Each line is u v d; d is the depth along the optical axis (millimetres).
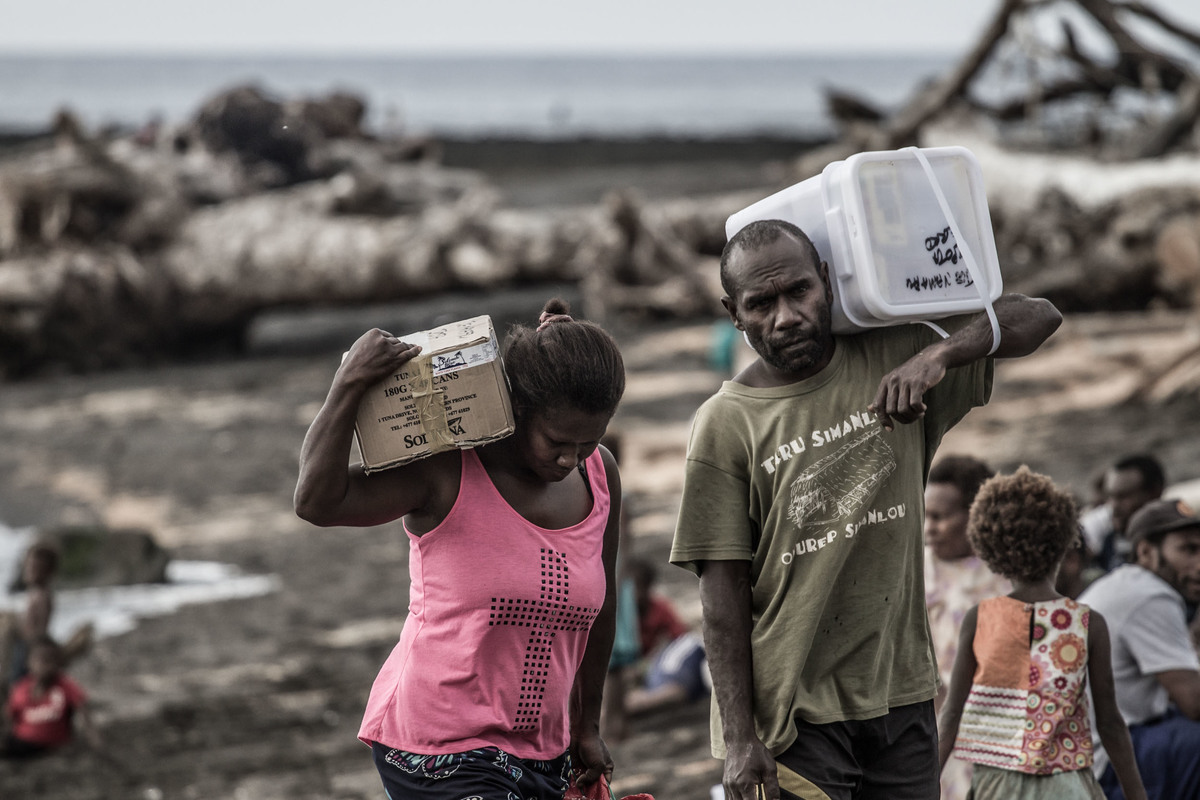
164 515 30031
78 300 47875
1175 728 8102
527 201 78375
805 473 6203
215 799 13711
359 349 5613
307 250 50031
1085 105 43406
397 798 5816
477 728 5758
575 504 6094
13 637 17188
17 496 32250
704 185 82438
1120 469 10352
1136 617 8078
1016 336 6090
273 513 29891
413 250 49562
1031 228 37062
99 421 40625
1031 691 7039
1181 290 30734
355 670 19062
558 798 6059
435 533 5812
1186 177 33469
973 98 45594
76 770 15219
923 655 6566
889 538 6312
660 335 46094
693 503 6352
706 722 14344
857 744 6422
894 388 5961
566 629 5953
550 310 6160
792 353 5992
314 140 56500
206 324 51219
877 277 5957
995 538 7094
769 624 6367
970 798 7344
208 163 54625
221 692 18297
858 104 49344
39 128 163500
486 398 5574
